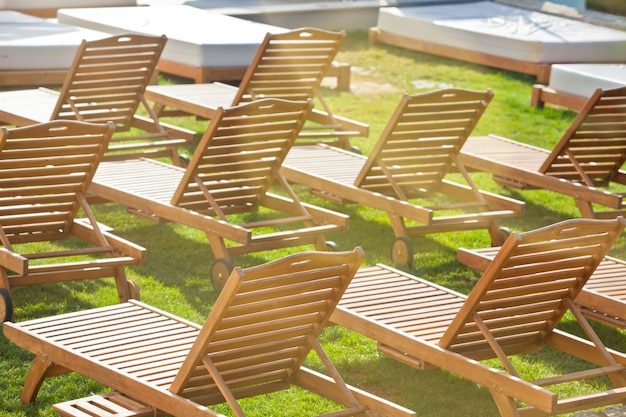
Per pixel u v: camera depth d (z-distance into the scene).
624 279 8.52
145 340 6.77
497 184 12.95
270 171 9.85
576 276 6.92
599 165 11.49
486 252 8.97
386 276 8.31
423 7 22.36
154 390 6.03
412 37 20.94
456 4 23.53
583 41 18.81
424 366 6.92
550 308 7.07
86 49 11.59
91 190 10.25
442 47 20.27
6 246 8.05
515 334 7.11
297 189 12.37
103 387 7.07
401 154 10.38
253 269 5.66
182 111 14.17
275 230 10.79
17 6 20.61
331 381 6.36
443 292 8.02
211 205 9.46
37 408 6.72
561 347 7.23
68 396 6.90
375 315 7.39
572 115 16.64
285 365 6.50
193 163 9.29
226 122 9.12
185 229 10.70
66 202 8.64
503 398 6.46
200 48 16.00
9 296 7.89
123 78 12.07
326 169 11.37
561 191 11.20
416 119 10.10
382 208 10.18
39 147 8.09
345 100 16.75
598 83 15.77
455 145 10.60
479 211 11.67
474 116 10.39
